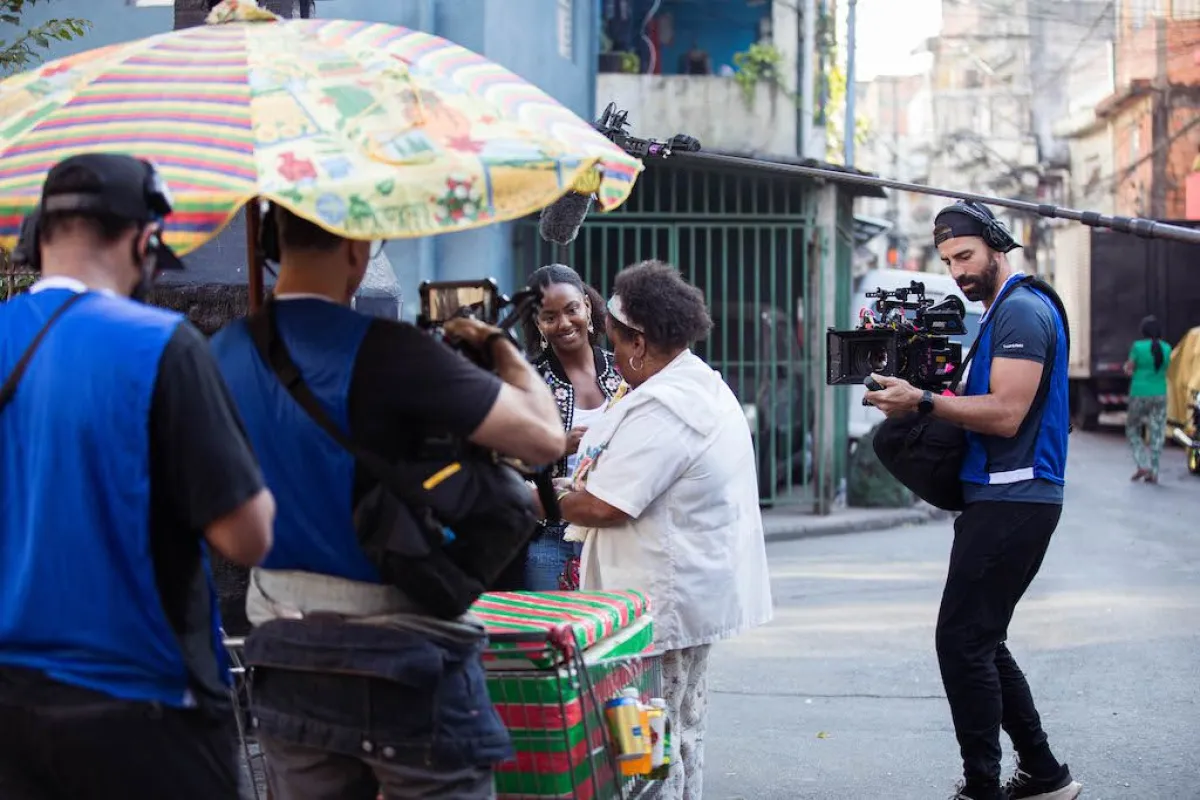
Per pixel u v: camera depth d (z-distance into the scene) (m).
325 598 2.96
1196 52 36.44
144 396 2.63
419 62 3.14
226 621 5.43
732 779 6.09
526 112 3.13
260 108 2.99
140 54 3.18
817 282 15.52
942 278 20.11
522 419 2.92
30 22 12.89
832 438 15.71
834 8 21.31
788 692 7.65
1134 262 26.14
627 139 6.19
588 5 16.42
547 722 3.35
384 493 2.87
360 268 3.11
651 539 4.45
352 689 2.92
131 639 2.65
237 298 5.51
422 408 2.88
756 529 4.68
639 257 14.92
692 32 19.98
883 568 12.25
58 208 2.73
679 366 4.54
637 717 3.58
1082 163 43.31
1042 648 8.50
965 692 5.09
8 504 2.69
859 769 6.21
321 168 2.87
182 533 2.73
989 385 5.13
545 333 5.69
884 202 46.31
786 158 15.34
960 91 45.94
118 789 2.65
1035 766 5.44
